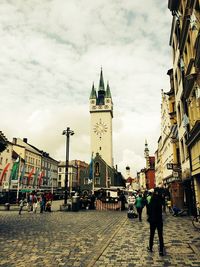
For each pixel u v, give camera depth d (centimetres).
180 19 2116
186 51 2038
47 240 1088
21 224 1644
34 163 8088
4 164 5969
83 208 3209
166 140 4484
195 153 1867
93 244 1002
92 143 9938
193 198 2005
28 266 706
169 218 1977
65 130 3083
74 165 11825
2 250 902
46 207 2823
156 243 1009
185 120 2009
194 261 734
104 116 10150
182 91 2325
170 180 2689
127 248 925
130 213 2084
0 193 4319
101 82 11006
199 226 1477
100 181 8581
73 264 723
